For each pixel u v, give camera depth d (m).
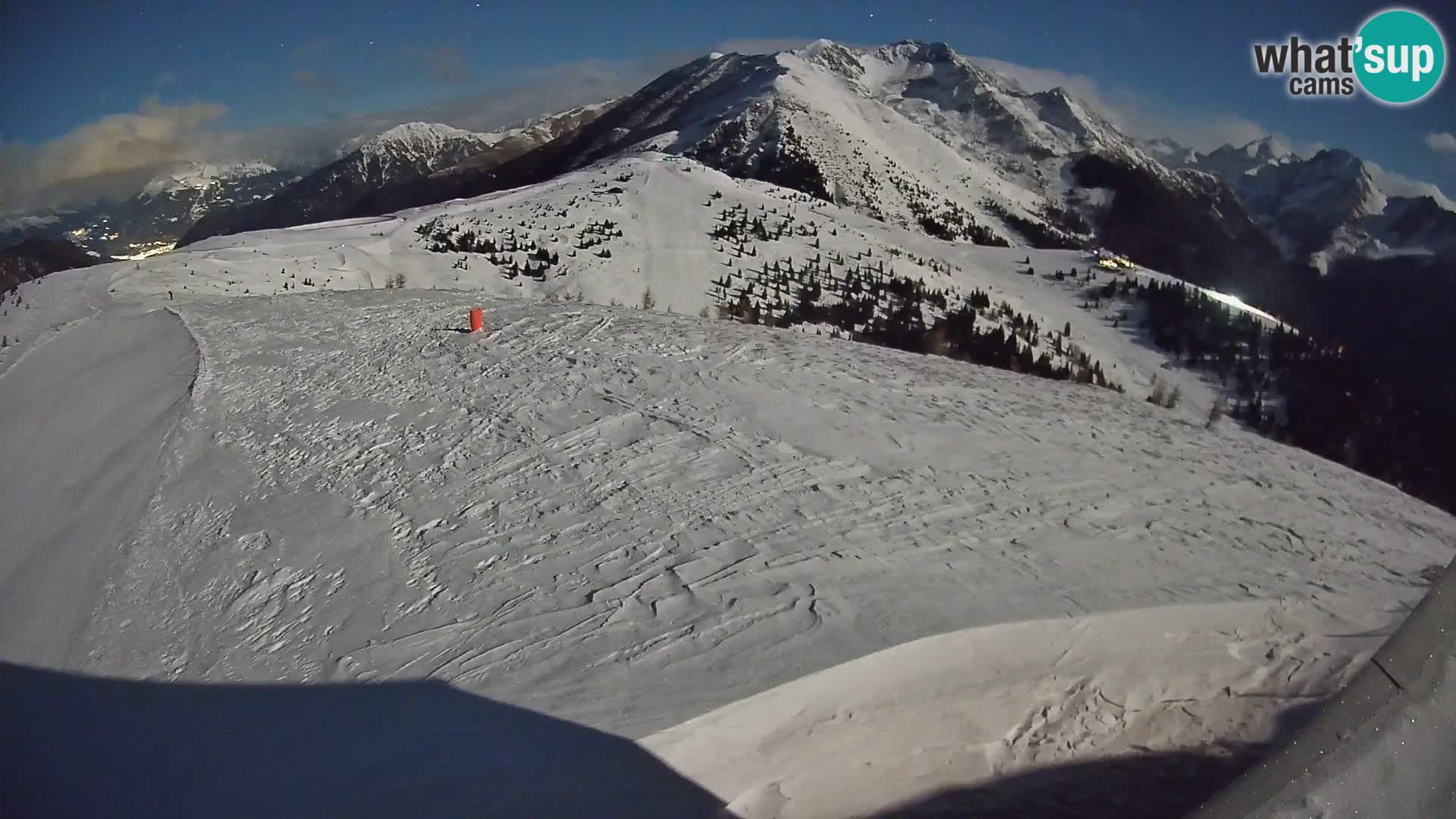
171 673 8.80
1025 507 10.48
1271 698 7.34
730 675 6.91
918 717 6.79
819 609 7.91
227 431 15.45
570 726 6.45
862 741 6.55
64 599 11.04
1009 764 6.59
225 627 9.55
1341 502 12.42
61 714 8.30
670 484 11.23
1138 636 7.75
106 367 21.23
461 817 5.60
